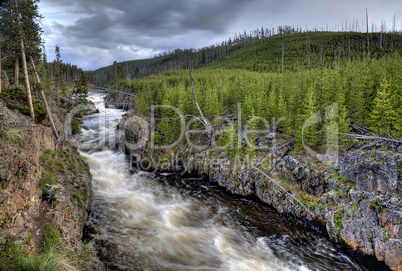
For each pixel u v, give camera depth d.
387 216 15.45
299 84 40.03
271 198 23.64
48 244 10.41
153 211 22.31
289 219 21.69
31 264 8.30
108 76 146.62
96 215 19.95
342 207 18.38
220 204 24.81
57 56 95.00
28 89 22.30
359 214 17.09
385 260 14.95
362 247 16.19
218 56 178.12
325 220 18.97
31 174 12.07
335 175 20.62
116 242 16.44
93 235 16.94
